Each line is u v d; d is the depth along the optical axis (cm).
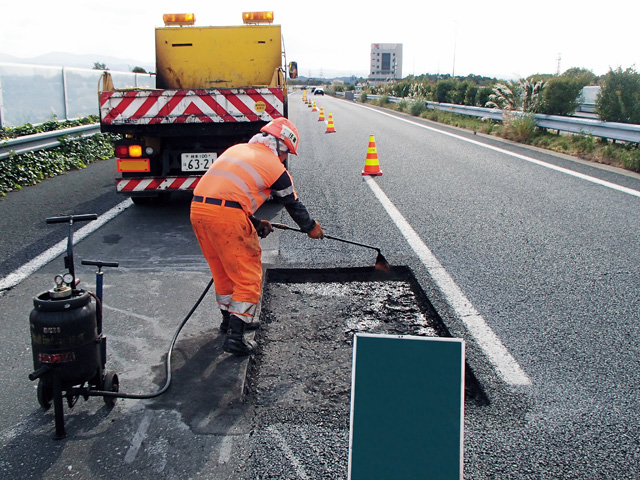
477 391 301
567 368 315
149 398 294
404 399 193
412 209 684
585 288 430
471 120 1959
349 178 898
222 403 291
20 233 607
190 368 327
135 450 254
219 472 239
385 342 195
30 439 264
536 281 445
